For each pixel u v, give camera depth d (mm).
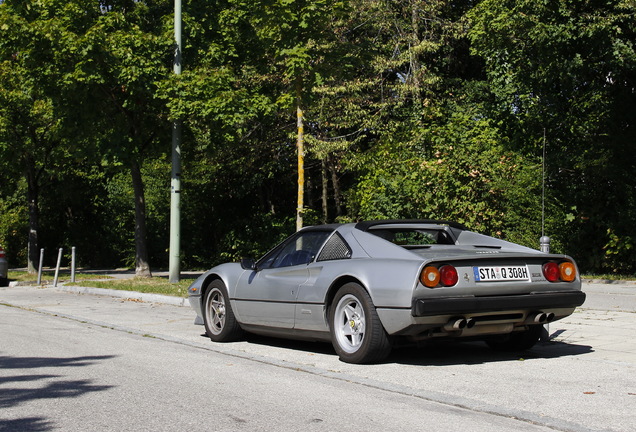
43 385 5898
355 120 24609
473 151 19656
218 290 8617
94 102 17266
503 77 20688
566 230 19484
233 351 7730
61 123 17484
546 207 19125
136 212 18625
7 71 21297
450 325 6309
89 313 11992
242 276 8273
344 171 26672
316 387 5770
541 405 5051
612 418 4680
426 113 23453
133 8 18203
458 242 7691
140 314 11820
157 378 6188
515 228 19672
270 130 26188
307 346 8156
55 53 15969
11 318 11234
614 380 5973
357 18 24453
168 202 27219
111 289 15727
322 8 14336
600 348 7672
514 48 18172
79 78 15805
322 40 15375
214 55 17766
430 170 19094
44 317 11422
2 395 5516
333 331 6961
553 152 19984
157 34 17703
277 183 29328
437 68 28656
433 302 6145
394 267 6441
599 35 16188
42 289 18266
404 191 19156
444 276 6270
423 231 7609
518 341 7328
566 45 16984
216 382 5996
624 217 18422
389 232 7398
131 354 7551
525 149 20906
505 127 21203
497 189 19312
